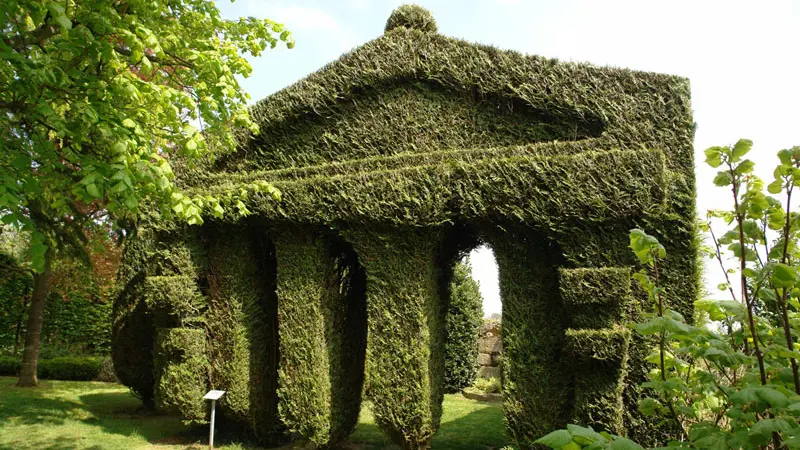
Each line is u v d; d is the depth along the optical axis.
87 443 7.45
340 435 7.32
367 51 7.49
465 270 14.71
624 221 5.70
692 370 2.80
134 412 9.71
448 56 7.02
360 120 7.55
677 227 5.64
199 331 7.51
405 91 7.34
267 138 8.09
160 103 4.87
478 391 13.46
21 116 4.50
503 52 6.79
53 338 15.47
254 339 7.59
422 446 6.34
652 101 6.12
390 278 6.58
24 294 15.23
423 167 6.48
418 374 6.32
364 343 8.17
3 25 3.78
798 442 1.54
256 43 6.54
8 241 12.14
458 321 14.49
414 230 6.51
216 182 7.96
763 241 2.25
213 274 7.80
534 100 6.54
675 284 5.56
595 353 5.26
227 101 6.02
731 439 1.78
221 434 8.05
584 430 1.60
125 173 3.96
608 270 5.44
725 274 3.11
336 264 7.55
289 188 7.16
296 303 7.16
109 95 4.69
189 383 7.36
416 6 7.66
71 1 4.42
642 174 5.63
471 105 6.99
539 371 5.84
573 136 6.43
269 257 8.11
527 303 6.03
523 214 5.97
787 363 2.27
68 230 6.15
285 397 7.05
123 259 8.73
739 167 2.17
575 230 5.81
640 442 5.36
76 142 4.55
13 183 3.68
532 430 5.77
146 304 7.61
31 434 7.77
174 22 5.87
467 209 6.23
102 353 15.73
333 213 6.82
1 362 13.86
